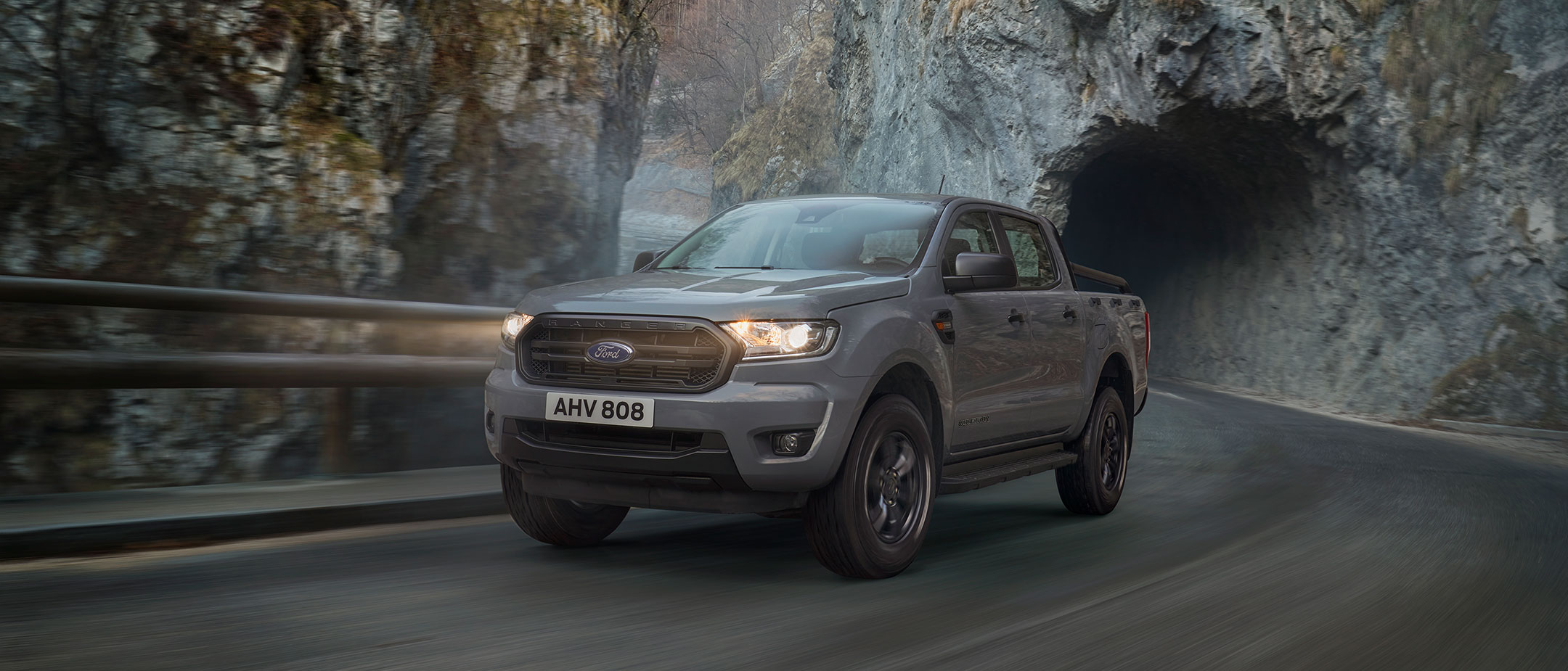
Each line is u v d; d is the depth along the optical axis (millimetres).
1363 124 22156
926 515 4949
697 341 4383
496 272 13055
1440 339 21406
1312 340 24844
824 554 4641
